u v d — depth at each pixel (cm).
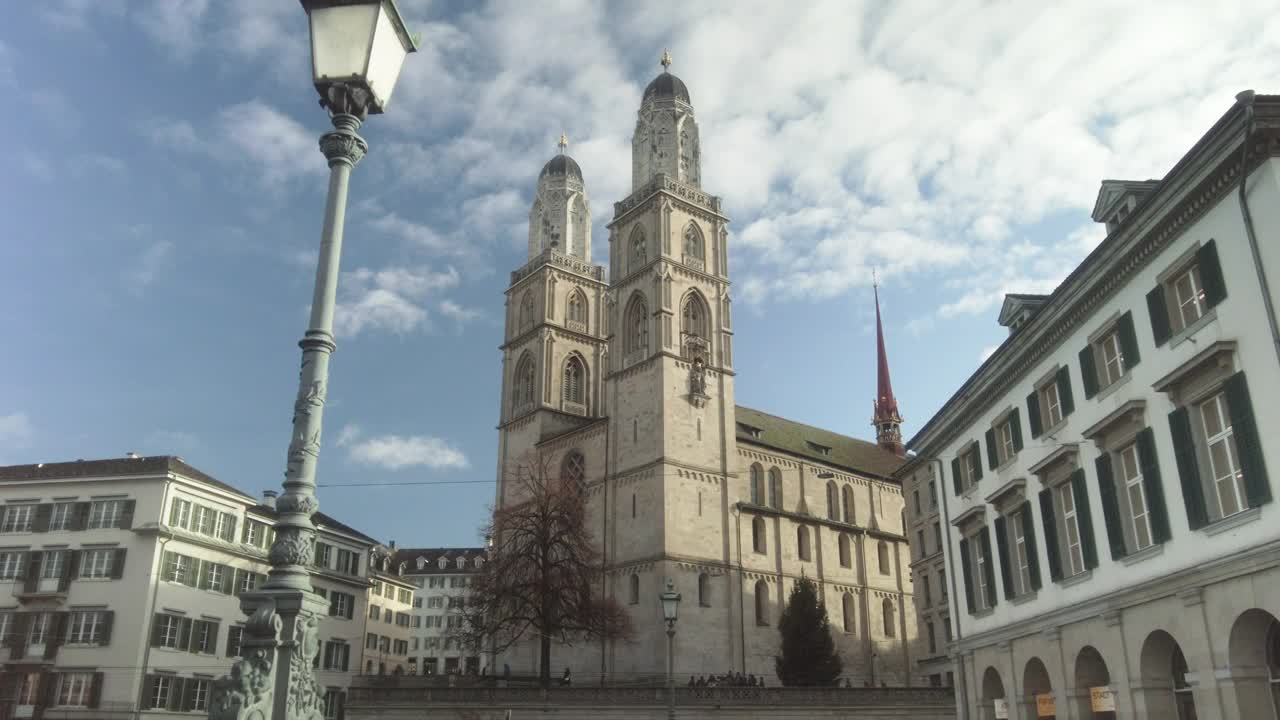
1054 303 3291
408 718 6100
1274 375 2245
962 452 4388
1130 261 2867
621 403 8575
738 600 8044
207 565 7231
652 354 8375
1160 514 2714
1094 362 3150
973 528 4250
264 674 841
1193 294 2634
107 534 6869
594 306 10362
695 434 8269
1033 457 3612
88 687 6481
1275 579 2255
